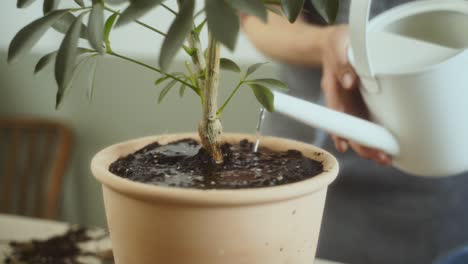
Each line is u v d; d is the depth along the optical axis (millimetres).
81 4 404
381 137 583
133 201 406
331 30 858
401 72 548
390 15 643
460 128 563
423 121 560
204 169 466
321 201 448
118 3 376
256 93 451
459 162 595
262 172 458
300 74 1126
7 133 1718
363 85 593
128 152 517
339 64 679
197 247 401
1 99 1779
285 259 429
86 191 1750
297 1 357
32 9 1736
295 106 521
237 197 378
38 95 1730
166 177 442
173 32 318
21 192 1669
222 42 299
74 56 363
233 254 405
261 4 306
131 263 440
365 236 1063
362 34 532
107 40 425
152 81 1539
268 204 394
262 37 1058
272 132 1159
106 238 817
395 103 564
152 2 331
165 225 399
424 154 589
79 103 1674
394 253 1051
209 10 307
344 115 559
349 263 1086
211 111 462
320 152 503
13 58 373
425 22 631
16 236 824
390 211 1034
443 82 533
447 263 564
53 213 1566
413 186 1008
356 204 1055
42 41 1691
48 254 751
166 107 1544
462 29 606
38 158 1704
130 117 1611
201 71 463
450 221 1022
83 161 1726
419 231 1029
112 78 1590
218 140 480
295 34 983
